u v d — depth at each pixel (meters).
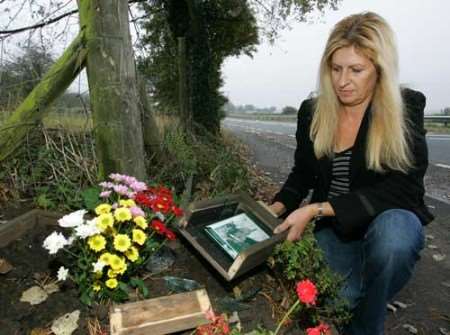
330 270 1.63
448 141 12.13
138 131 2.03
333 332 1.51
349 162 1.68
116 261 1.30
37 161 2.22
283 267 1.59
